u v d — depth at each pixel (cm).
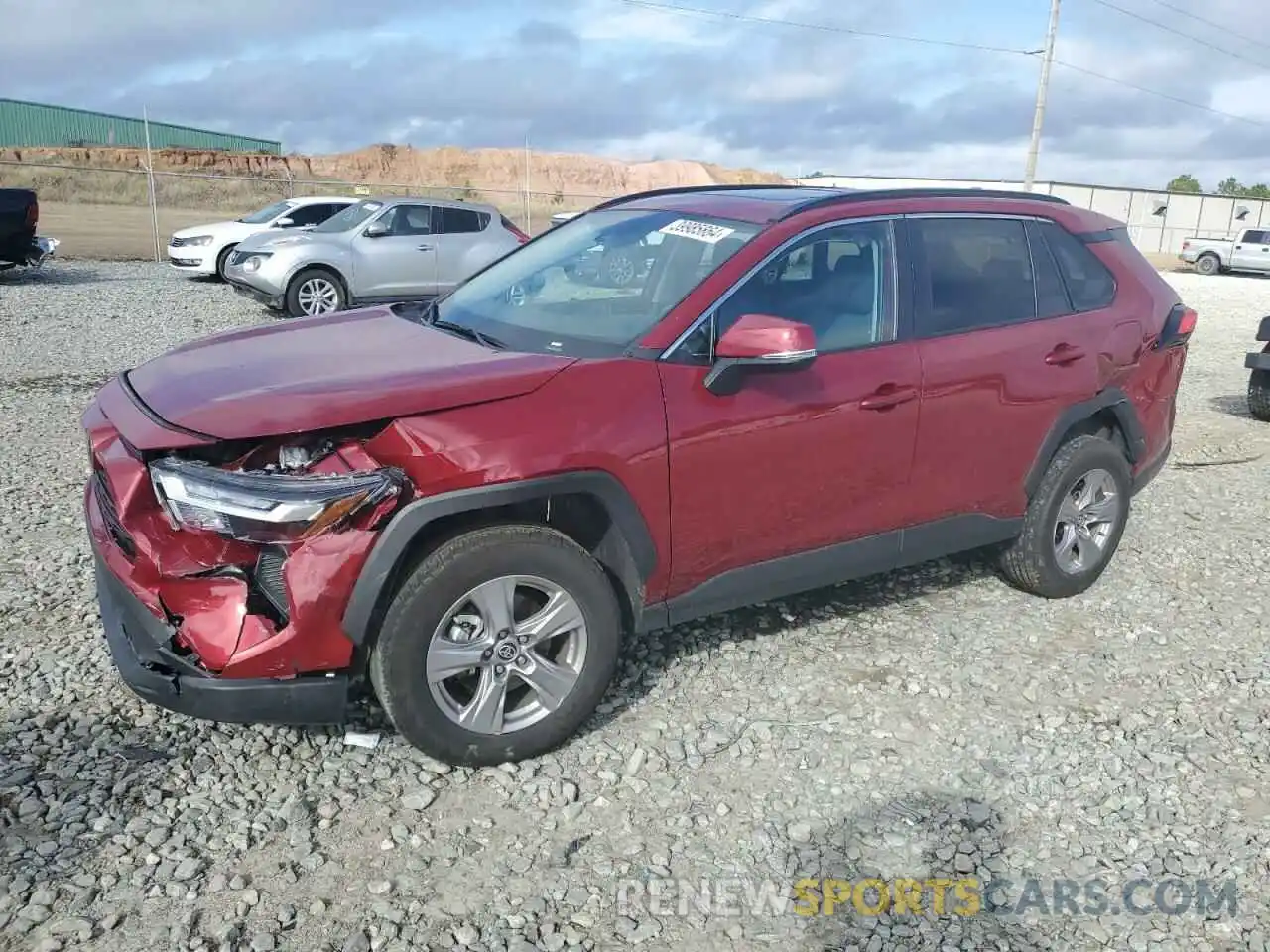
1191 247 3691
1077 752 366
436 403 307
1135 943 276
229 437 288
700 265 381
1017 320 450
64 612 434
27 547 503
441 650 317
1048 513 472
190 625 298
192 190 4216
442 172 8469
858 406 389
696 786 335
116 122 5556
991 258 451
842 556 409
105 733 345
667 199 461
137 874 280
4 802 305
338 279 1359
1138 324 496
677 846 306
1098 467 487
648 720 372
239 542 302
